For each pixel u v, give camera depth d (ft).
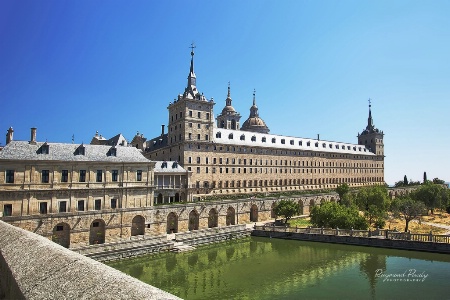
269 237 234.58
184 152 297.53
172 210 220.02
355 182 504.84
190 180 289.94
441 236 171.94
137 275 149.69
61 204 177.37
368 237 195.00
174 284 136.77
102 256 163.63
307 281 136.05
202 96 316.60
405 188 504.43
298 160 412.98
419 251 175.11
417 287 123.75
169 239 198.90
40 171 172.04
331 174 461.78
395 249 183.11
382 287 124.98
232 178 334.85
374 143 560.20
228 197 296.51
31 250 42.34
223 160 328.49
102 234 189.57
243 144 347.97
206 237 214.07
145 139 383.45
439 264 155.22
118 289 24.70
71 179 181.68
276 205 280.31
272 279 140.67
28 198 167.22
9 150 166.30
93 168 189.98
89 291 25.85
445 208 348.79
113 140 303.48
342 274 144.15
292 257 180.24
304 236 220.23
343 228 213.25
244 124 501.97
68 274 30.58
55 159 175.63
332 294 119.24
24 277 34.35
